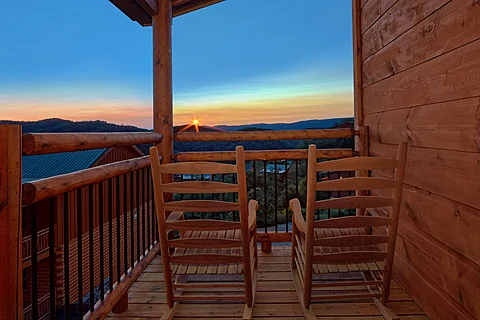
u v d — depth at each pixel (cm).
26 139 113
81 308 155
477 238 137
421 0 179
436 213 170
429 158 176
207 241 177
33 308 125
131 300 212
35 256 127
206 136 307
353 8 299
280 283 233
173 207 172
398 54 212
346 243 173
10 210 104
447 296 161
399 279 219
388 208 235
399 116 213
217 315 193
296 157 293
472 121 138
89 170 160
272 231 306
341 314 190
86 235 501
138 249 238
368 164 159
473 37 136
